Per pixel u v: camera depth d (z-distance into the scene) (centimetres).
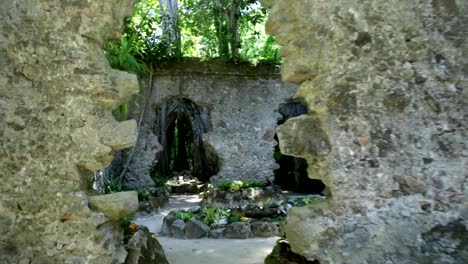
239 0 916
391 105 280
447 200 270
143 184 905
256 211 671
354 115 282
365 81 283
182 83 923
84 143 288
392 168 277
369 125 280
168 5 952
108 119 295
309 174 295
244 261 468
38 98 291
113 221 300
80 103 290
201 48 1026
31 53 292
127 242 358
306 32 292
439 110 277
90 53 295
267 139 944
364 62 284
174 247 534
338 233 274
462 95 276
